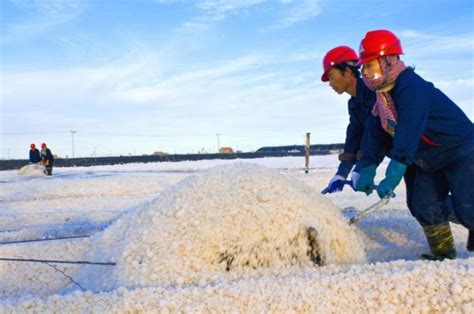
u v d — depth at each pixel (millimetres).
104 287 3605
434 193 4301
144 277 3541
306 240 3807
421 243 5137
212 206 3918
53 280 4141
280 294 3055
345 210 7367
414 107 3779
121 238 4176
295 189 4121
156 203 4285
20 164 32500
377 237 5395
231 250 3670
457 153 4012
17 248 4695
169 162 32594
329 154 40500
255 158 35219
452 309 2930
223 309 2953
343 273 3352
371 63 3908
